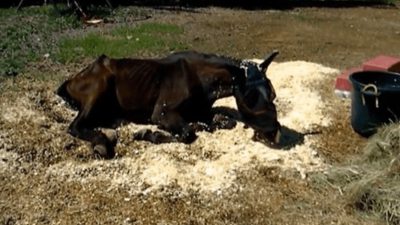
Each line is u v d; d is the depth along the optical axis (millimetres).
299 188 5055
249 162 5297
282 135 5719
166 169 5117
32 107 6020
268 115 5320
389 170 5055
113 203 4789
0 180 4980
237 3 12078
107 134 5469
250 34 9383
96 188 4930
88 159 5266
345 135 5875
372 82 6102
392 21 11078
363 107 5738
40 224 4570
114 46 8086
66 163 5188
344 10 12070
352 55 8516
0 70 6906
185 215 4711
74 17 9617
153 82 5586
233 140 5566
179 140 5492
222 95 5488
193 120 5703
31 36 8430
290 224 4688
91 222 4602
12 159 5191
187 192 4926
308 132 5844
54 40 8305
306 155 5461
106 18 9781
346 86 6602
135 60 5676
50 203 4770
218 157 5355
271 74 7160
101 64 5660
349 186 4984
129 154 5332
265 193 4980
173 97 5539
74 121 5562
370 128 5762
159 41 8516
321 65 7848
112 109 5699
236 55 8219
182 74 5520
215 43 8727
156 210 4742
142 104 5629
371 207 4828
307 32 9727
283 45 8836
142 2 11508
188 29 9453
